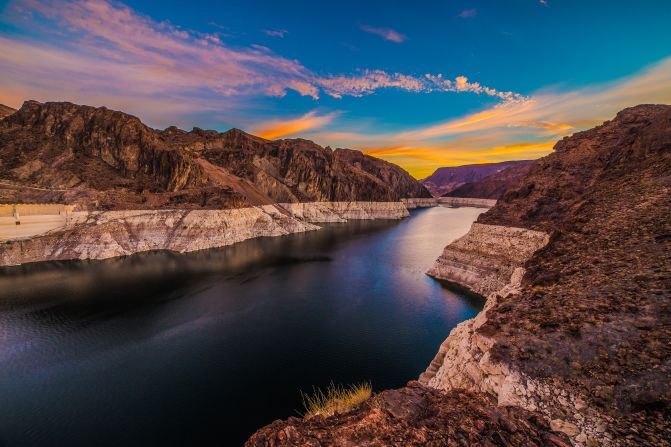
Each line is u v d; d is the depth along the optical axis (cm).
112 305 4084
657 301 1087
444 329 3475
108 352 2961
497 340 1184
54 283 4941
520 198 4756
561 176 4359
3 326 3475
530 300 1455
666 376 807
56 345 3088
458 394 746
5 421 2119
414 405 684
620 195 2258
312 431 616
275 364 2773
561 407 847
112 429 2050
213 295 4519
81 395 2373
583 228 2028
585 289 1351
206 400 2322
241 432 2028
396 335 3325
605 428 753
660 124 2816
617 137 4094
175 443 1945
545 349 1049
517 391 941
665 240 1460
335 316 3809
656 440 679
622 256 1500
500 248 4588
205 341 3177
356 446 565
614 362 911
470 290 4697
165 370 2684
